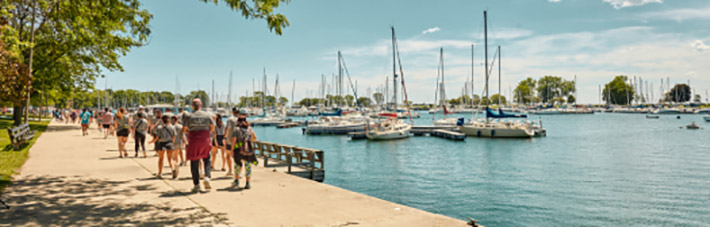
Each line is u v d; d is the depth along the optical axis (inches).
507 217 576.7
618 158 1187.3
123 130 576.4
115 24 525.3
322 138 2081.7
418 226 232.8
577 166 1032.8
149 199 304.0
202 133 334.0
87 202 289.6
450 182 826.2
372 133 1823.3
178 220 245.9
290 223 241.3
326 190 339.9
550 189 749.3
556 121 3762.3
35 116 2413.9
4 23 652.1
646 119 3988.7
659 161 1117.7
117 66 1317.7
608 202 651.5
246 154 348.2
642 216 573.6
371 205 285.3
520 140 1763.0
